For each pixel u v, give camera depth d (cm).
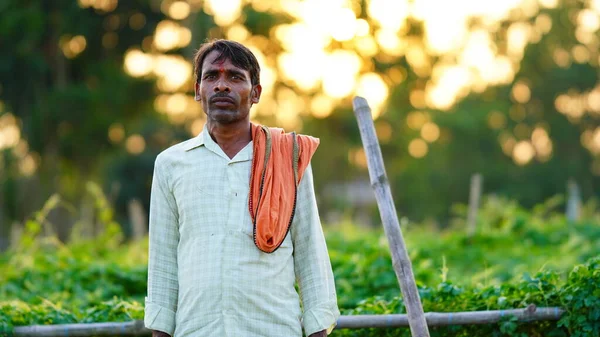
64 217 3250
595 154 4453
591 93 4459
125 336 564
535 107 4462
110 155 3225
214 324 405
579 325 525
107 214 1220
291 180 419
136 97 3231
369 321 538
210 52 421
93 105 3120
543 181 4209
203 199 412
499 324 536
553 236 1229
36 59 3073
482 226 1267
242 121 420
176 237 423
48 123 3080
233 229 409
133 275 816
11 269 875
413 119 4009
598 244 1110
